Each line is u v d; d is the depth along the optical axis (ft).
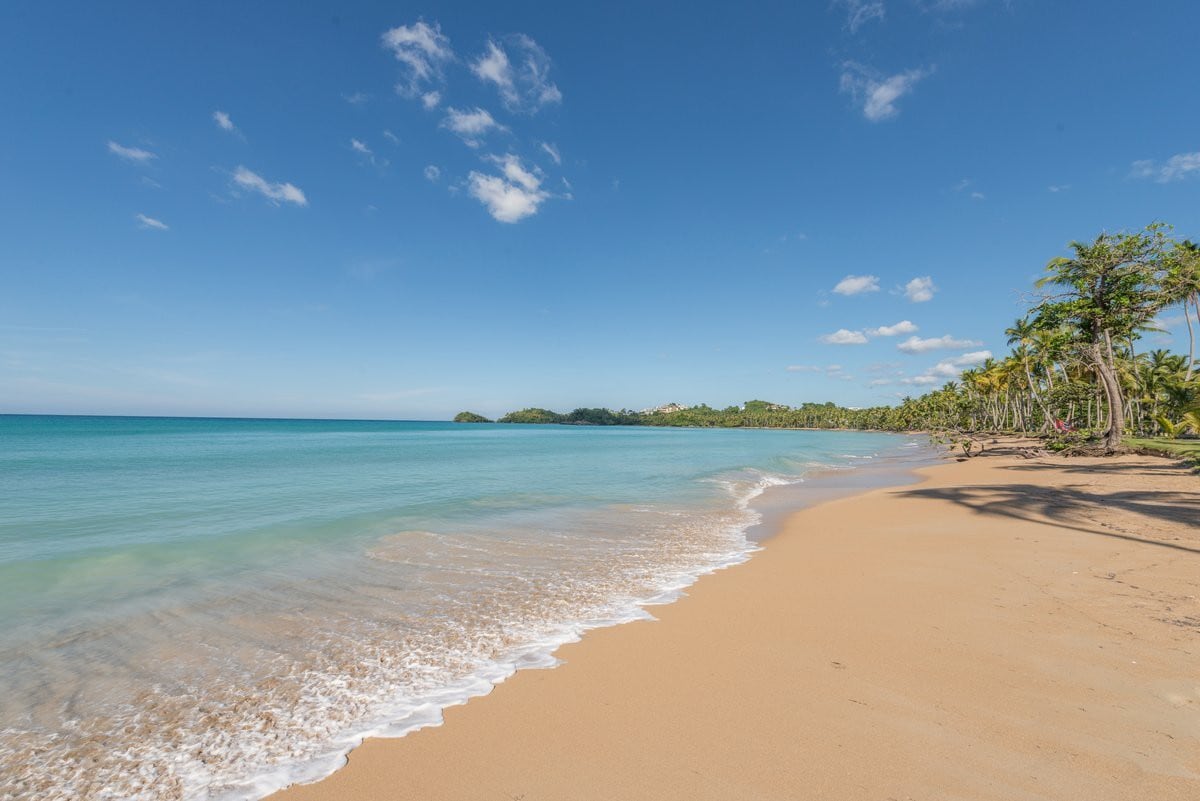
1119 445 92.53
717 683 16.40
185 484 65.62
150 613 23.11
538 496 59.67
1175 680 15.57
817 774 12.02
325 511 47.62
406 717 15.05
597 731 14.06
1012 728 13.48
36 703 15.90
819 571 28.86
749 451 158.92
